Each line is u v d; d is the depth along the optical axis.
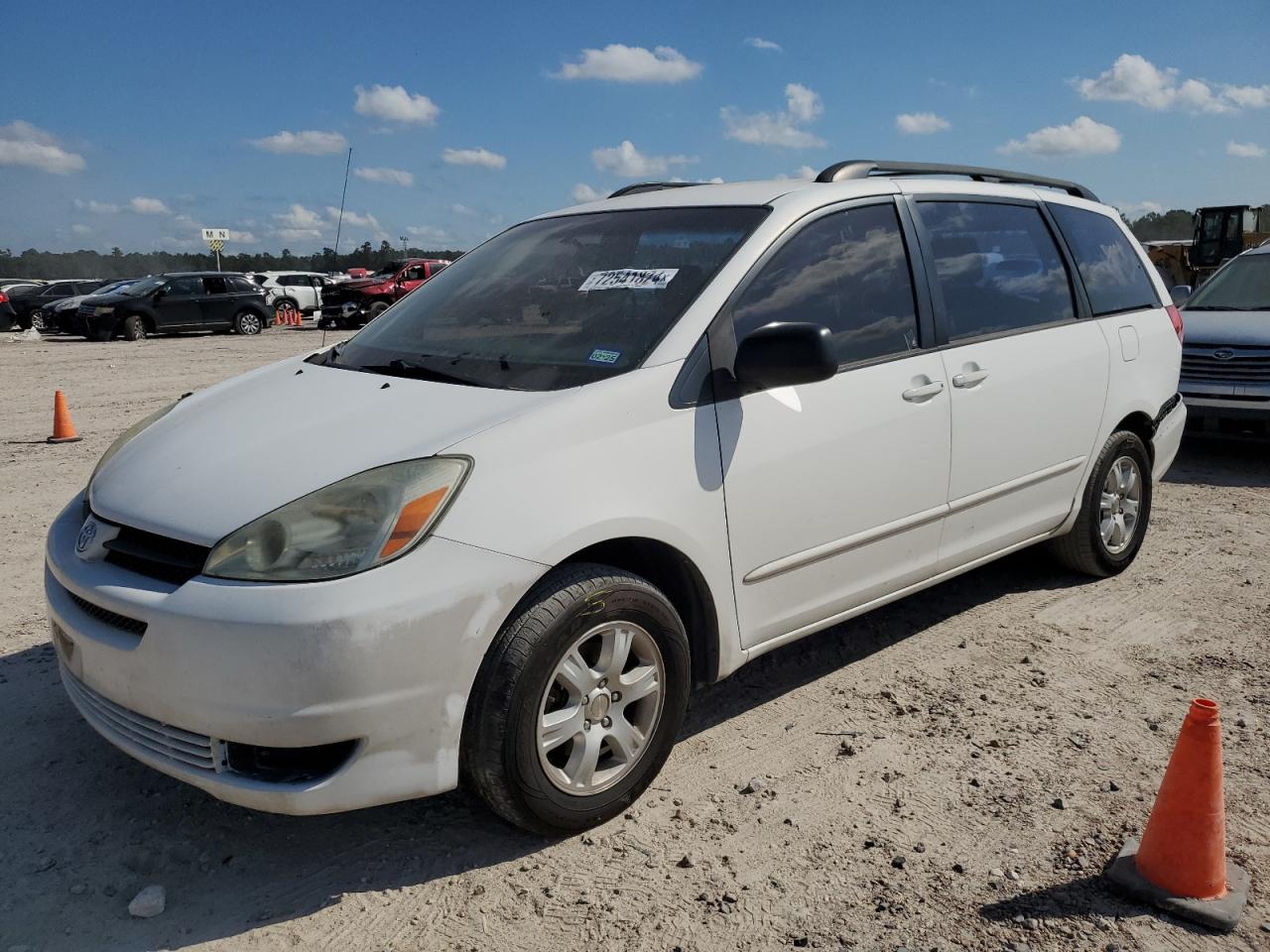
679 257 3.40
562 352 3.18
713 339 3.13
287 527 2.52
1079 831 2.92
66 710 3.67
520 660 2.63
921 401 3.68
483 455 2.66
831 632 4.45
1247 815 2.99
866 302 3.63
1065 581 5.04
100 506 2.90
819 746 3.43
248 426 3.08
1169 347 5.14
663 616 2.96
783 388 3.29
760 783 3.18
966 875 2.72
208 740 2.51
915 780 3.21
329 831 2.95
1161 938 2.47
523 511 2.66
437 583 2.50
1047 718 3.62
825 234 3.56
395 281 25.48
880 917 2.56
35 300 26.92
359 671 2.42
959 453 3.87
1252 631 4.42
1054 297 4.51
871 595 3.70
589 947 2.46
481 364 3.22
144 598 2.54
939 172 4.26
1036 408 4.23
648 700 3.01
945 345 3.86
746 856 2.82
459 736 2.62
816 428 3.34
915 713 3.67
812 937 2.49
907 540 3.76
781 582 3.34
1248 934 2.48
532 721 2.68
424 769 2.57
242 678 2.41
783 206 3.49
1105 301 4.80
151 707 2.55
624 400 2.92
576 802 2.85
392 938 2.50
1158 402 5.02
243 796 2.49
